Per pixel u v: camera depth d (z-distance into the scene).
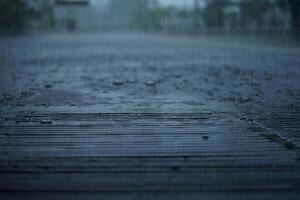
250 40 26.67
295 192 3.33
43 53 19.69
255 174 3.73
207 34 36.75
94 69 13.05
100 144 4.67
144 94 8.23
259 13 32.03
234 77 10.70
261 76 10.77
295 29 26.62
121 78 10.80
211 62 14.73
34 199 3.22
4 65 14.27
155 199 3.21
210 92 8.45
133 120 5.87
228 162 4.05
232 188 3.41
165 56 17.61
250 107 6.86
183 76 11.09
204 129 5.36
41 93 8.36
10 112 6.42
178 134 5.11
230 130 5.31
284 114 6.29
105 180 3.60
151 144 4.67
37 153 4.34
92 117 6.07
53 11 50.03
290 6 26.73
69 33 45.03
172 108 6.76
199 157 4.21
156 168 3.89
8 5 35.06
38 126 5.49
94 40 31.27
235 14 35.12
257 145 4.63
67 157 4.21
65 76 11.32
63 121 5.79
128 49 21.94
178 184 3.50
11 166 3.95
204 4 41.28
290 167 3.91
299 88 8.80
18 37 34.19
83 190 3.38
